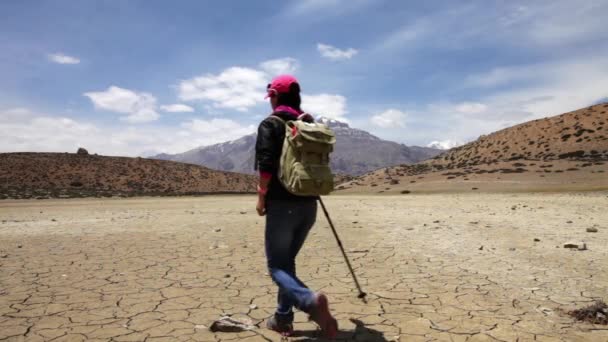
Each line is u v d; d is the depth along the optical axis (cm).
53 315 479
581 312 459
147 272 686
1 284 614
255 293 564
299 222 382
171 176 9531
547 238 980
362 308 493
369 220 1453
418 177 5791
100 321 459
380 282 611
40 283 620
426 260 759
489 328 425
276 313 409
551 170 4691
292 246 402
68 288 592
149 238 1062
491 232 1098
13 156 8844
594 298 522
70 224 1427
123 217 1695
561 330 419
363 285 595
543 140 6875
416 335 409
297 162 354
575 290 557
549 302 508
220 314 480
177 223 1431
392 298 531
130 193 5759
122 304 518
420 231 1139
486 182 4488
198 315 477
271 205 376
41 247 938
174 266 730
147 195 5322
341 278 638
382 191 4931
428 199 2931
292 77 396
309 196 384
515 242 934
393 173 7144
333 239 1010
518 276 634
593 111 7212
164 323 452
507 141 7388
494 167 5494
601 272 652
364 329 426
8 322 456
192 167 10438
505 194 3384
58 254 850
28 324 450
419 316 464
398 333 415
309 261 763
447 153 8594
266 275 663
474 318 455
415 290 566
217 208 2269
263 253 847
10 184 7219
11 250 901
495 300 518
